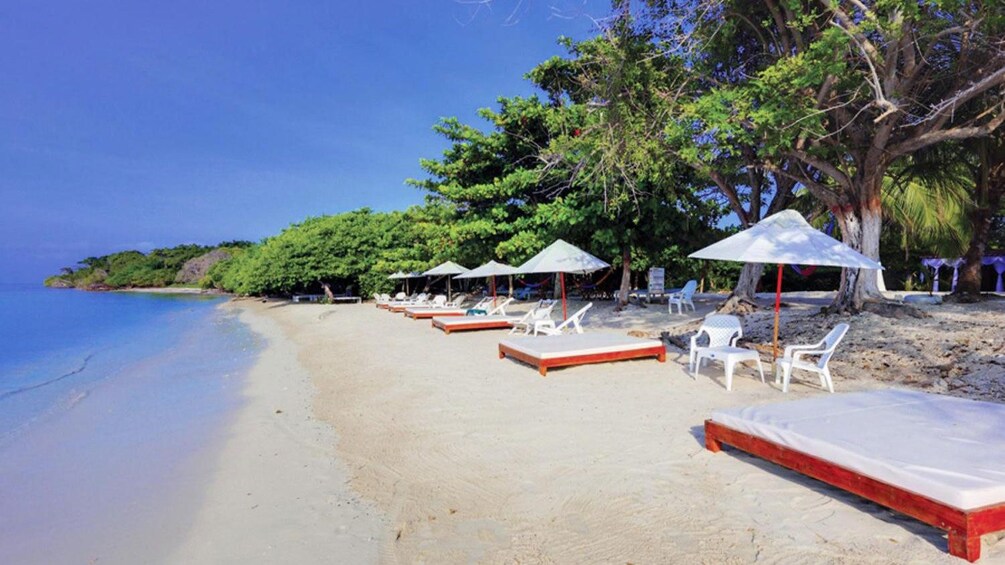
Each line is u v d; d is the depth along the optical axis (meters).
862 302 11.09
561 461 5.12
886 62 8.96
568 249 12.80
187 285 76.50
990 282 26.17
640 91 11.91
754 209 14.81
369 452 5.84
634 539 3.68
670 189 15.24
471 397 7.69
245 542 4.06
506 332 15.25
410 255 31.20
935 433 4.01
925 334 9.14
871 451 3.68
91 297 60.75
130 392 10.23
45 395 10.41
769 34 12.23
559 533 3.83
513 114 19.66
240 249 75.00
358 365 11.09
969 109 12.22
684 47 10.80
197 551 3.98
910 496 3.32
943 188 16.55
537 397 7.49
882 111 9.61
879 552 3.31
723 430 4.91
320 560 3.73
